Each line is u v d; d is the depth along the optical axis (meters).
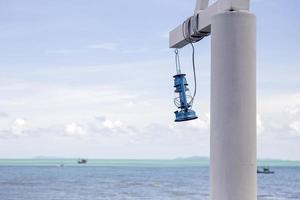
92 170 164.50
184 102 5.88
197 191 65.31
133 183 83.00
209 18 5.34
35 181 86.69
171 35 6.21
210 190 5.06
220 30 4.96
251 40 4.94
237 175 4.88
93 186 73.62
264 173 145.00
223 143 4.92
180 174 132.38
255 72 4.96
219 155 4.94
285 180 104.12
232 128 4.89
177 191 65.12
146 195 58.94
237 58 4.91
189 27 5.73
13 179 93.81
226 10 4.99
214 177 4.98
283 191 69.50
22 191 63.06
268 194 64.00
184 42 5.98
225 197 4.90
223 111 4.93
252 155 4.91
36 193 60.16
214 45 5.02
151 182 87.12
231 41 4.92
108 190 65.62
